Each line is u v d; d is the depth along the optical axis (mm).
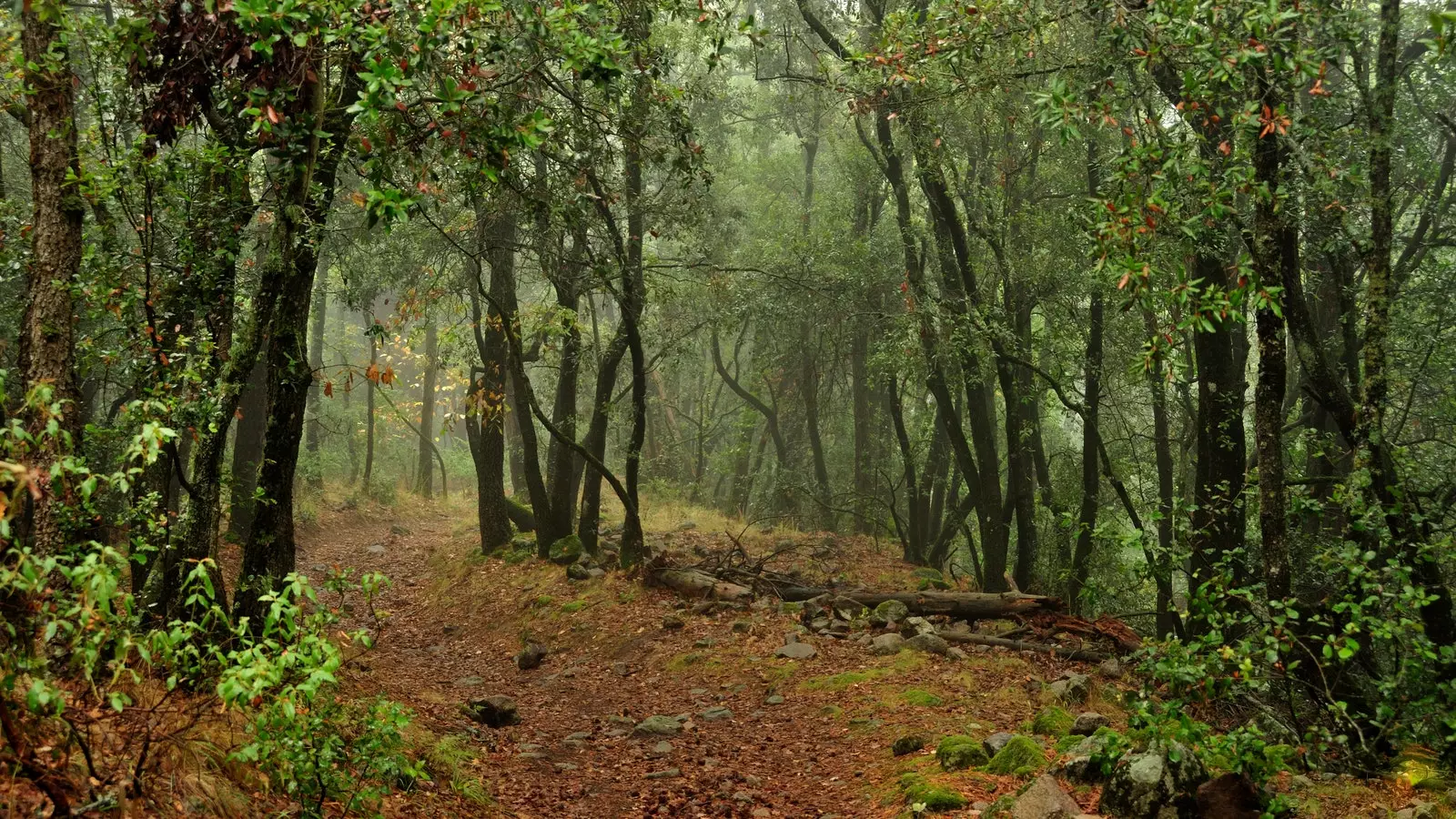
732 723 10586
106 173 6172
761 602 15336
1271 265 7766
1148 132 7340
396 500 31859
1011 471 17406
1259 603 7656
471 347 19484
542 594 16562
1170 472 17641
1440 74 13234
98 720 4949
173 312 7617
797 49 26078
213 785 5059
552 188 13141
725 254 25672
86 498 4258
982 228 16578
